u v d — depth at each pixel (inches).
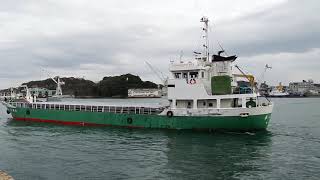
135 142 1632.6
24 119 2497.5
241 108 1785.2
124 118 2085.4
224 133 1838.1
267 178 1058.7
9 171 1151.6
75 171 1145.4
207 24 2022.6
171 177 1073.5
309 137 1774.1
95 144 1593.3
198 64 1929.1
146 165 1211.9
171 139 1694.1
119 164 1228.5
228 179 1052.5
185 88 1908.2
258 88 1961.1
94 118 2186.3
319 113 3676.2
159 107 2055.9
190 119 1889.8
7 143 1640.0
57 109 2348.7
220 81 1866.4
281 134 1870.1
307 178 1055.6
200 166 1195.3
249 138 1712.6
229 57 1910.7
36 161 1280.8
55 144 1601.9
